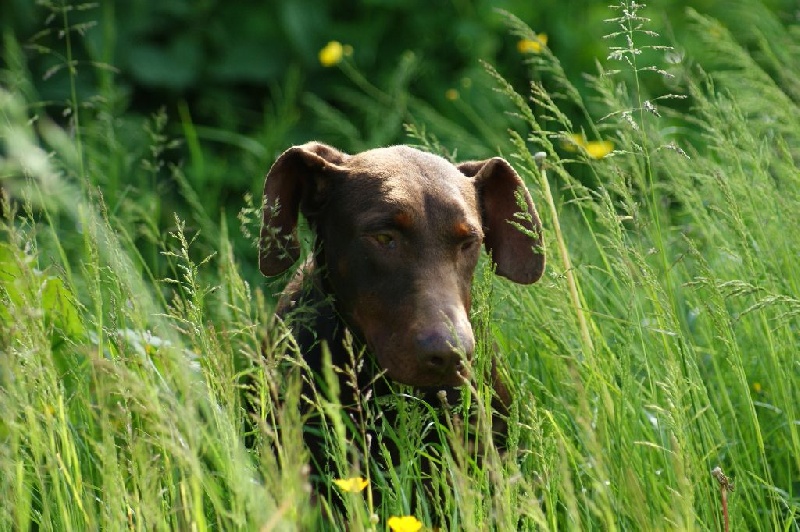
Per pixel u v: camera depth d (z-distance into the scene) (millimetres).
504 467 7414
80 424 7773
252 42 16438
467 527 5828
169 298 11289
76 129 10570
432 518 7934
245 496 5891
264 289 11594
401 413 7438
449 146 14352
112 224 10680
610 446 7168
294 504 5641
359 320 7883
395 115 13688
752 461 7984
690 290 8648
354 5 16859
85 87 15516
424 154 8242
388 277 7629
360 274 7789
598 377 7562
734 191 9070
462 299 7773
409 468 7262
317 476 7551
